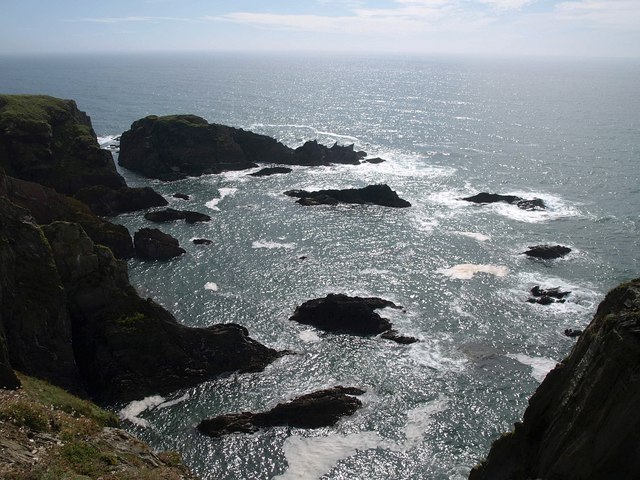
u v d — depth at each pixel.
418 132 198.00
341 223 100.62
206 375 56.06
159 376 54.84
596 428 23.78
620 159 150.62
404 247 89.50
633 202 114.06
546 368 58.38
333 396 52.31
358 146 173.00
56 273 53.16
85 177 111.00
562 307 70.75
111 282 57.94
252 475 44.31
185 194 118.56
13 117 110.38
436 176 135.25
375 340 62.97
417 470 44.84
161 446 47.16
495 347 62.06
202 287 75.00
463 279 78.31
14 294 49.69
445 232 96.50
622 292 26.08
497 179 132.50
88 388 54.22
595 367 24.80
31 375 48.97
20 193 73.88
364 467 45.22
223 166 138.62
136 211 107.44
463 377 56.78
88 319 56.19
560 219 103.94
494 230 97.81
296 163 146.00
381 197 112.25
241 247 89.12
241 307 69.88
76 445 26.88
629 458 23.28
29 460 23.66
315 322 65.81
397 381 56.12
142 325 56.41
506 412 51.78
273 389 54.81
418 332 64.81
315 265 82.31
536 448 28.03
